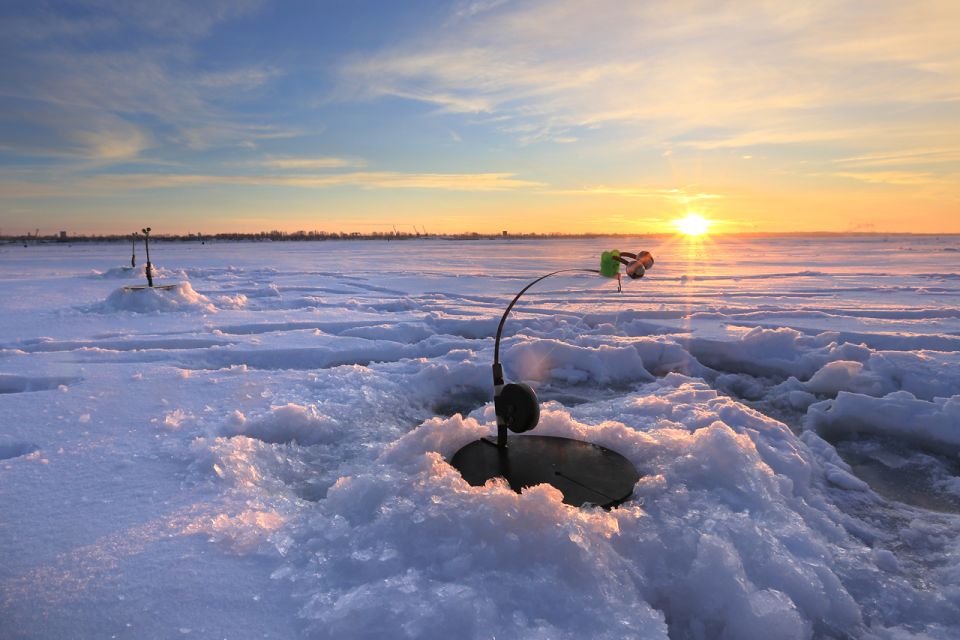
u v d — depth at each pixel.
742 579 1.77
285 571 1.75
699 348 6.34
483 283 16.72
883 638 1.75
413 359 5.82
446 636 1.41
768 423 3.42
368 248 72.88
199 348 6.23
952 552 2.31
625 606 1.60
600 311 9.28
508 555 1.76
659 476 2.36
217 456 2.74
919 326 7.50
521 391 2.54
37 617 1.52
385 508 2.02
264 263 30.73
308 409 3.79
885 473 3.25
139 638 1.43
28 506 2.24
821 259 32.69
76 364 5.27
